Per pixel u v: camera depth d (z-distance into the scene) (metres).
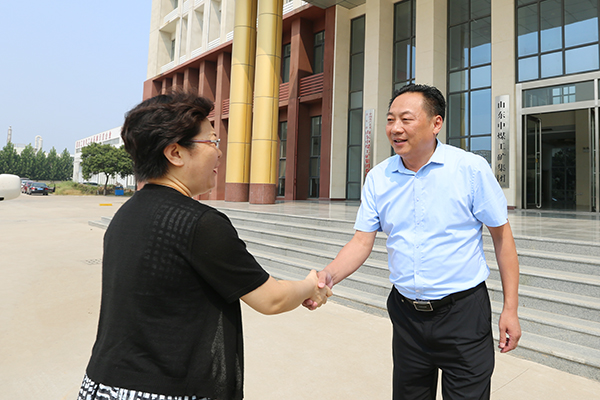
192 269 0.99
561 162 13.48
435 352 1.53
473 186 1.46
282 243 6.74
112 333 0.97
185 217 0.99
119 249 1.01
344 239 6.29
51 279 5.43
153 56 25.66
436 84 12.00
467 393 1.47
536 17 10.40
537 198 10.61
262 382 2.65
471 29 11.86
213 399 0.99
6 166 72.06
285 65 18.53
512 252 1.51
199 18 22.92
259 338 3.43
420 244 1.51
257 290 1.04
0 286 4.99
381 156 13.61
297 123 16.44
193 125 1.07
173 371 0.95
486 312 1.52
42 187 36.16
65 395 2.47
